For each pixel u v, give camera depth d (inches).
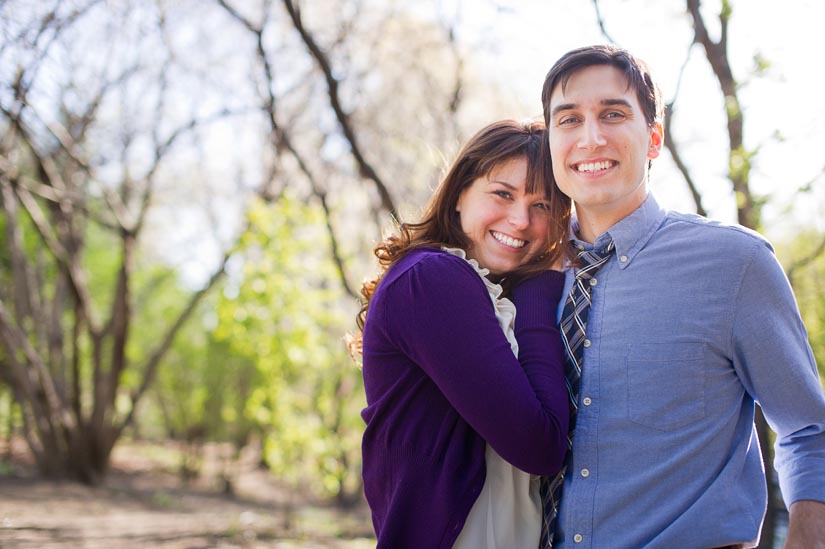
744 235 78.7
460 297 81.6
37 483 482.9
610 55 82.8
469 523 81.6
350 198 470.9
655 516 76.3
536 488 85.2
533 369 82.0
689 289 78.8
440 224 95.4
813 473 73.2
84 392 714.8
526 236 91.8
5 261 584.7
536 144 90.6
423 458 81.6
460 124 406.3
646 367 78.7
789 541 72.5
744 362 77.4
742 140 175.0
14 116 339.9
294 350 391.2
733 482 76.6
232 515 418.3
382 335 84.7
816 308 217.6
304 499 561.6
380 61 407.5
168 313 820.6
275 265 390.9
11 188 460.1
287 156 467.5
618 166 82.0
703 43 182.2
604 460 79.1
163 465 722.2
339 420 414.9
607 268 84.3
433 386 83.6
